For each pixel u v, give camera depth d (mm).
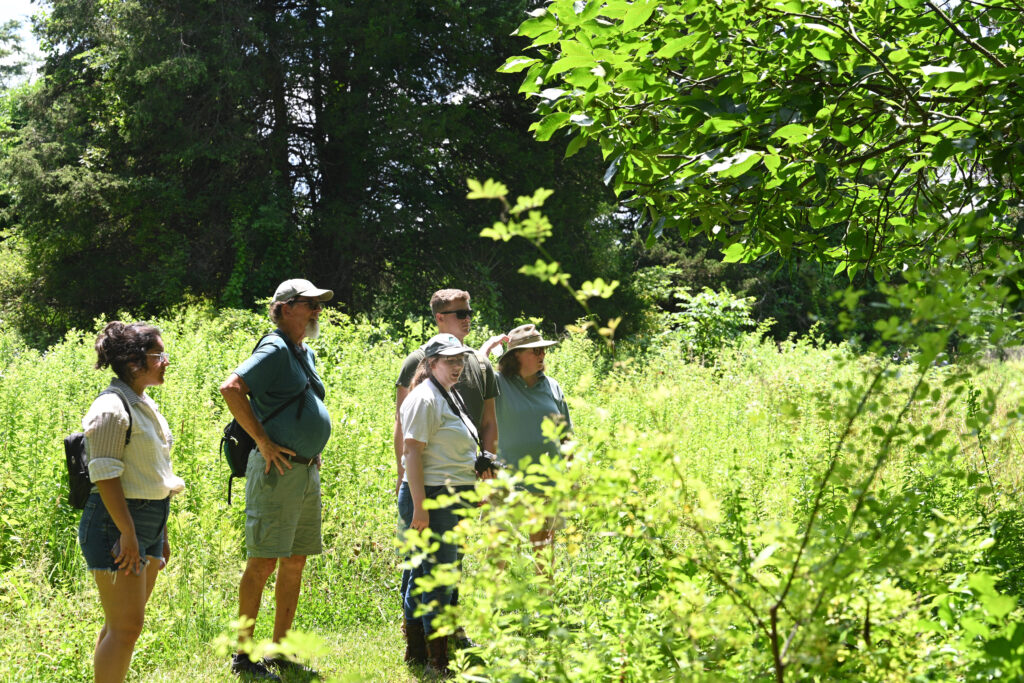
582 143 3656
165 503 3984
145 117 21016
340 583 5582
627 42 3553
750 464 4047
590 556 2752
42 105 24812
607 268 25062
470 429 4637
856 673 1908
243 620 1697
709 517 1911
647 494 2170
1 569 5332
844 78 3398
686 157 3391
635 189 3873
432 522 4492
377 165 23719
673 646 2037
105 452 3701
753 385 10211
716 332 18047
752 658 1845
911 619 1968
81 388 9531
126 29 21297
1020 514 3588
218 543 5547
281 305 4703
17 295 24453
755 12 3377
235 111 22844
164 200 22500
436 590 4305
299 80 22844
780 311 28594
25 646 4410
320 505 4816
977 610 2027
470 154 24016
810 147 3395
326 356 11859
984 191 3799
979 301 1783
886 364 1807
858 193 4328
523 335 5305
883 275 4359
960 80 3025
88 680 4391
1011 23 4070
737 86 3273
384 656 4824
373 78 23000
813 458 3668
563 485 1956
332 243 23875
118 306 23969
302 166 24719
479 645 2615
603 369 13344
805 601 1704
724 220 3691
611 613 2494
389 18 21562
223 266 23438
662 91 3396
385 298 23844
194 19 21938
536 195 1635
